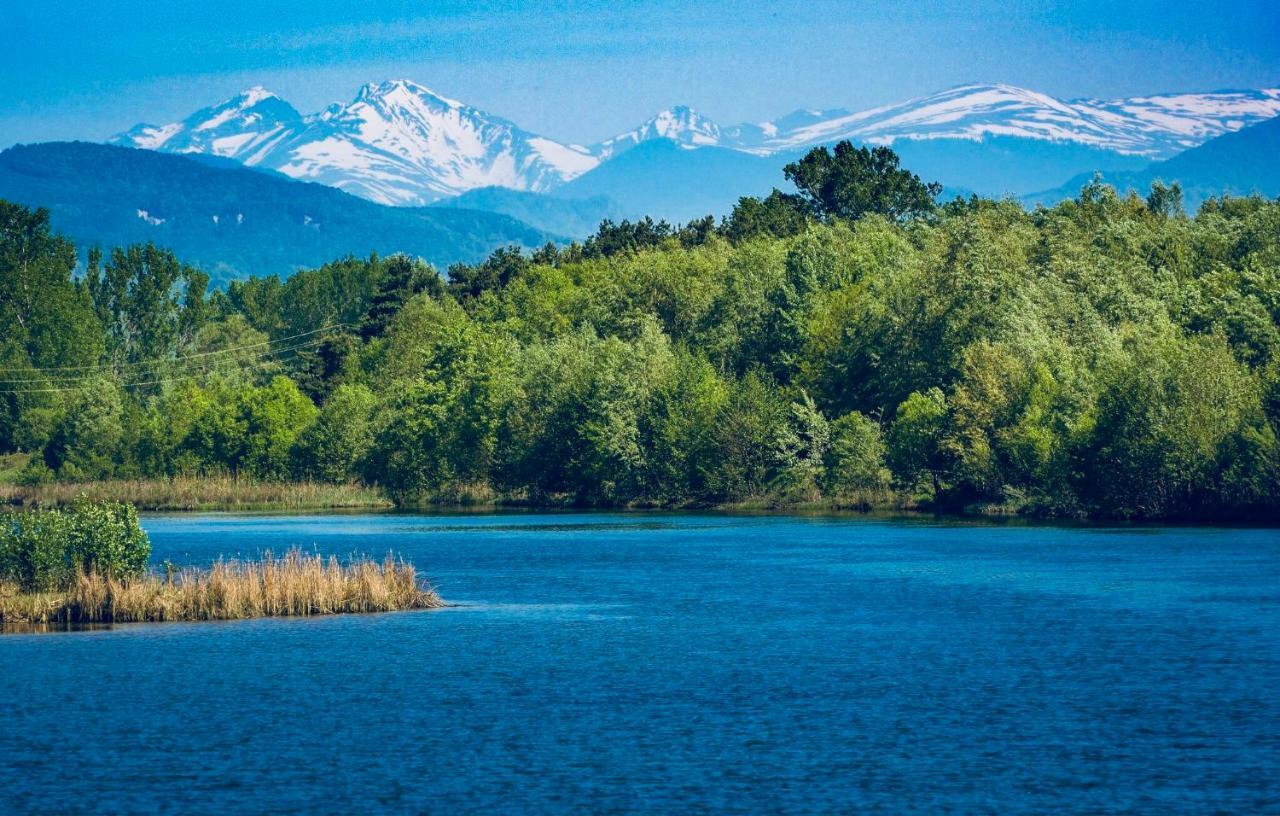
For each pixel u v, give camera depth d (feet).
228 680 359.87
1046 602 488.02
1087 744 290.15
